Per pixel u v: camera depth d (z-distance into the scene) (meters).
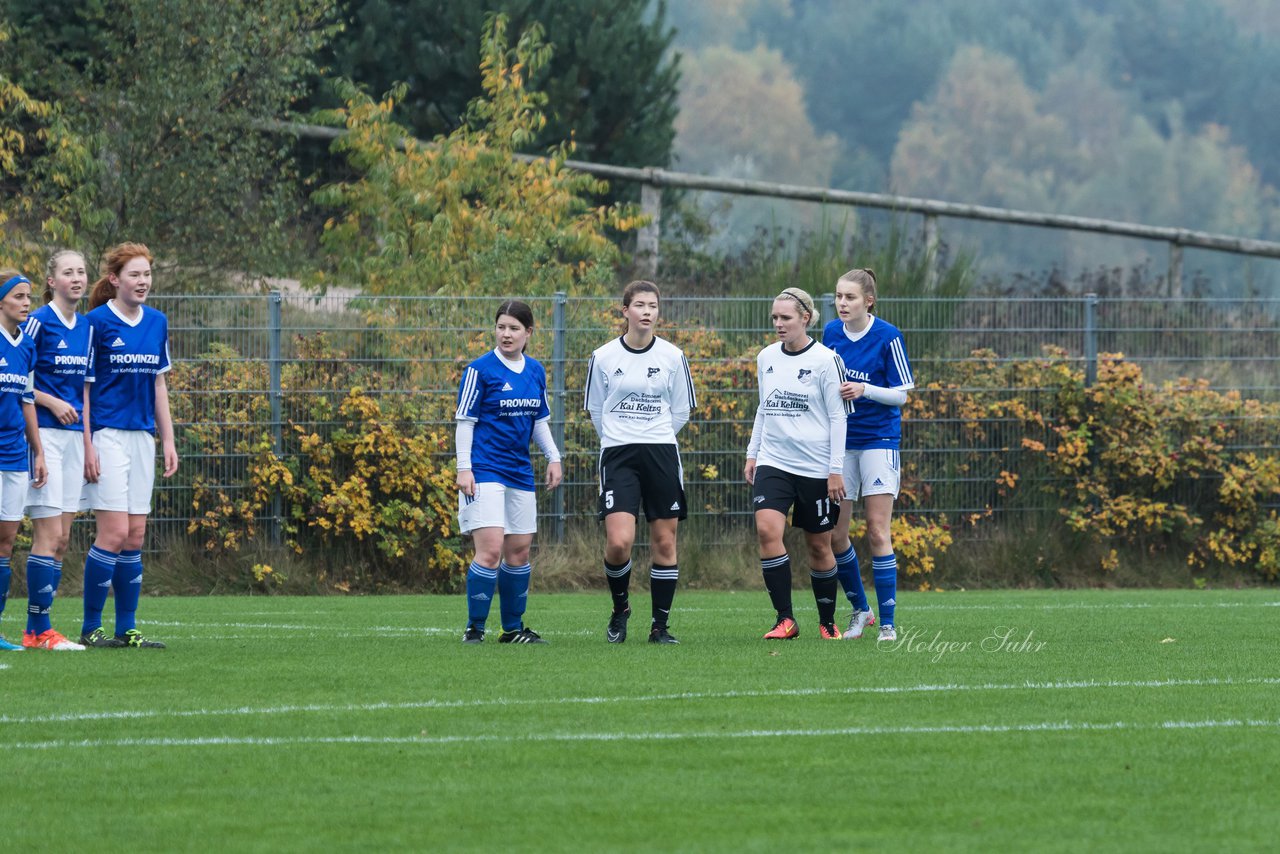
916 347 58.00
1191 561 58.53
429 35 89.69
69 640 34.19
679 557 55.09
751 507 56.22
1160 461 57.81
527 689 25.55
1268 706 24.23
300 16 75.75
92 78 75.62
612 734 21.53
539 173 73.94
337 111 75.81
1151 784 18.61
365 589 53.44
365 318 54.75
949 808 17.42
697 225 94.38
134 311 32.41
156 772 19.17
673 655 30.62
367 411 53.28
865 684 26.38
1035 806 17.53
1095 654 31.44
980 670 28.45
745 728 22.02
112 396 32.16
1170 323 59.75
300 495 53.09
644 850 15.73
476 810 17.33
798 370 33.56
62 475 31.83
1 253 65.25
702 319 57.03
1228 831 16.48
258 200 74.50
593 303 55.56
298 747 20.62
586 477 55.47
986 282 82.19
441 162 73.12
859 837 16.20
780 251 71.81
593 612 43.88
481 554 33.38
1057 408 58.28
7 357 30.83
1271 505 59.25
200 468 52.72
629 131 93.88
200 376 53.06
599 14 93.31
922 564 56.12
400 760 19.83
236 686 25.88
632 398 33.16
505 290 66.00
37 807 17.50
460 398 33.16
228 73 71.50
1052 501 58.22
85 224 67.44
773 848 15.78
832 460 33.28
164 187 69.62
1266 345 60.06
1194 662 30.05
